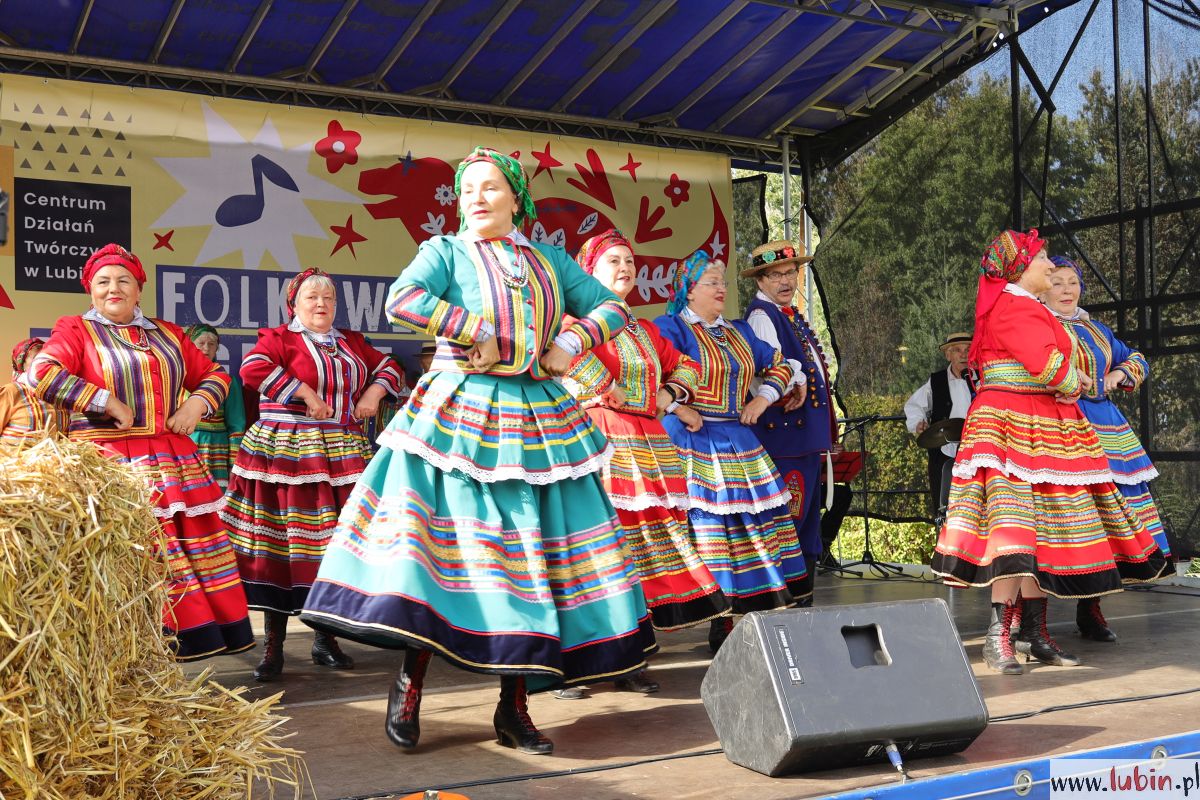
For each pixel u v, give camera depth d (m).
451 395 2.82
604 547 2.91
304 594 4.25
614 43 6.45
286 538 4.34
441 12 5.99
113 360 3.69
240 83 6.50
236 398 5.39
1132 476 4.58
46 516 1.93
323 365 4.47
